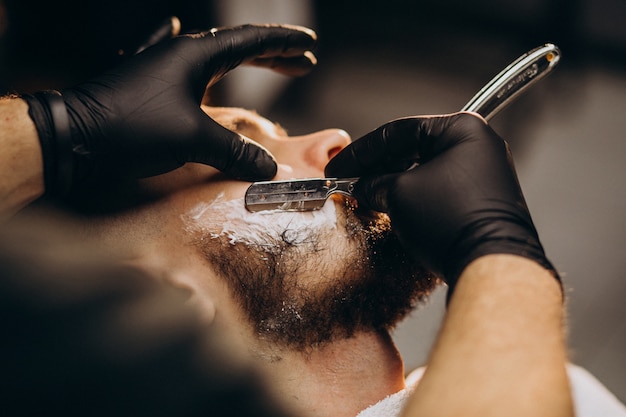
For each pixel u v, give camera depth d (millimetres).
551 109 2689
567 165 2461
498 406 624
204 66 965
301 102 2621
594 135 2582
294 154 1060
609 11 2975
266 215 947
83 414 448
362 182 926
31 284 469
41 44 2006
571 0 2986
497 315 688
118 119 874
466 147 843
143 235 926
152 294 518
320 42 2930
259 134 1079
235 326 915
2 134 818
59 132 837
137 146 884
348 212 970
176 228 936
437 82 2807
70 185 866
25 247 509
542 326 686
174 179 961
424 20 3076
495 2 3150
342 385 950
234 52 1013
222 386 489
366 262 957
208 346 511
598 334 1970
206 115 930
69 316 464
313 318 940
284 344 931
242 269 926
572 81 2840
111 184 931
